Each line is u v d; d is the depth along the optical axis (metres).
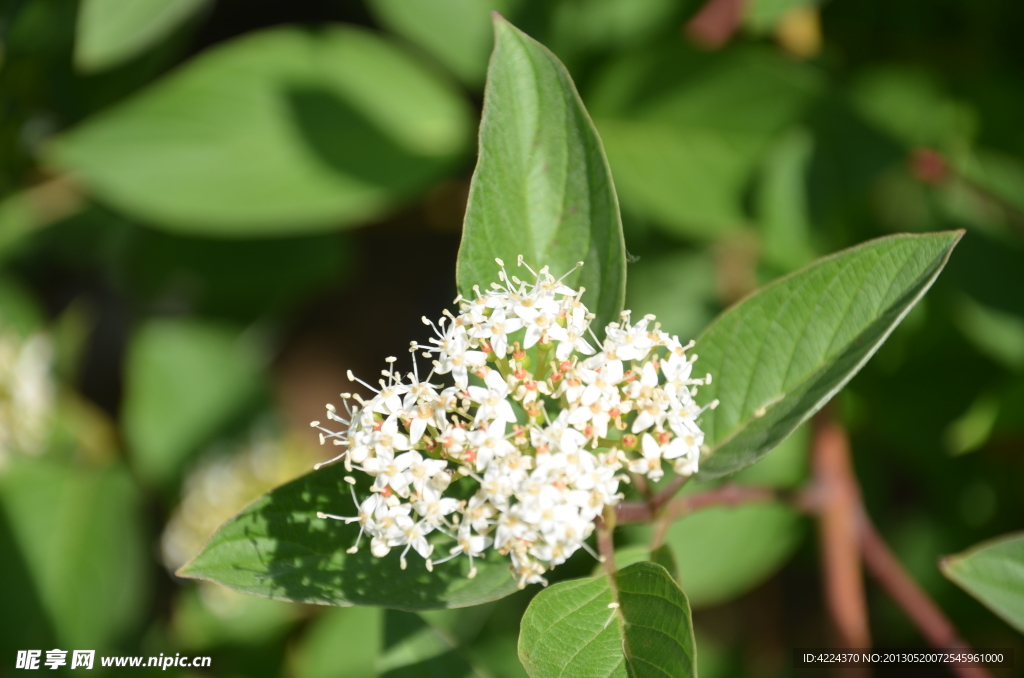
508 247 0.38
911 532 0.48
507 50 0.37
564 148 0.37
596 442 0.36
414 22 0.48
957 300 0.46
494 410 0.36
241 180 0.47
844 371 0.36
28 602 0.48
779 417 0.37
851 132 0.47
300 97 0.48
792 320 0.37
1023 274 0.46
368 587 0.37
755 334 0.38
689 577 0.45
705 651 0.48
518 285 0.38
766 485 0.45
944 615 0.47
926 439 0.47
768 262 0.46
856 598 0.43
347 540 0.37
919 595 0.43
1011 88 0.48
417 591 0.37
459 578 0.37
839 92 0.47
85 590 0.48
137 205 0.46
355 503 0.37
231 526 0.37
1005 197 0.46
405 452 0.37
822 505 0.43
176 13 0.44
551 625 0.36
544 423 0.37
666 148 0.47
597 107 0.47
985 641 0.47
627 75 0.47
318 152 0.47
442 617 0.47
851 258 0.37
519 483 0.36
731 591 0.45
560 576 0.45
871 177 0.47
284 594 0.36
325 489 0.37
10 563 0.48
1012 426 0.44
